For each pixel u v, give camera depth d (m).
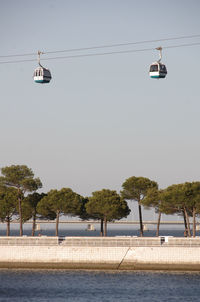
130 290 145.12
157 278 162.25
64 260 178.00
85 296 137.75
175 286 150.38
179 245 175.25
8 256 180.00
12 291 143.62
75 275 167.25
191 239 175.62
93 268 176.88
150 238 177.25
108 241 178.25
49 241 179.75
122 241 178.00
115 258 176.50
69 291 143.62
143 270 174.88
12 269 178.38
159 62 148.62
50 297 136.50
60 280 158.88
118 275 167.38
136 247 176.25
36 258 179.00
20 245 179.75
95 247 177.75
